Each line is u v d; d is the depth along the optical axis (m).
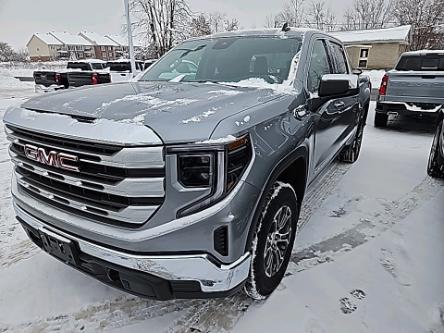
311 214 3.63
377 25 47.44
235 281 1.81
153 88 2.44
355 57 34.06
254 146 1.81
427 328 2.14
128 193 1.61
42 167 1.89
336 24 48.88
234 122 1.71
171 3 22.48
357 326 2.15
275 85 2.60
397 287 2.51
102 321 2.21
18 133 2.02
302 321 2.19
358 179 4.66
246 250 1.84
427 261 2.82
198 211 1.64
